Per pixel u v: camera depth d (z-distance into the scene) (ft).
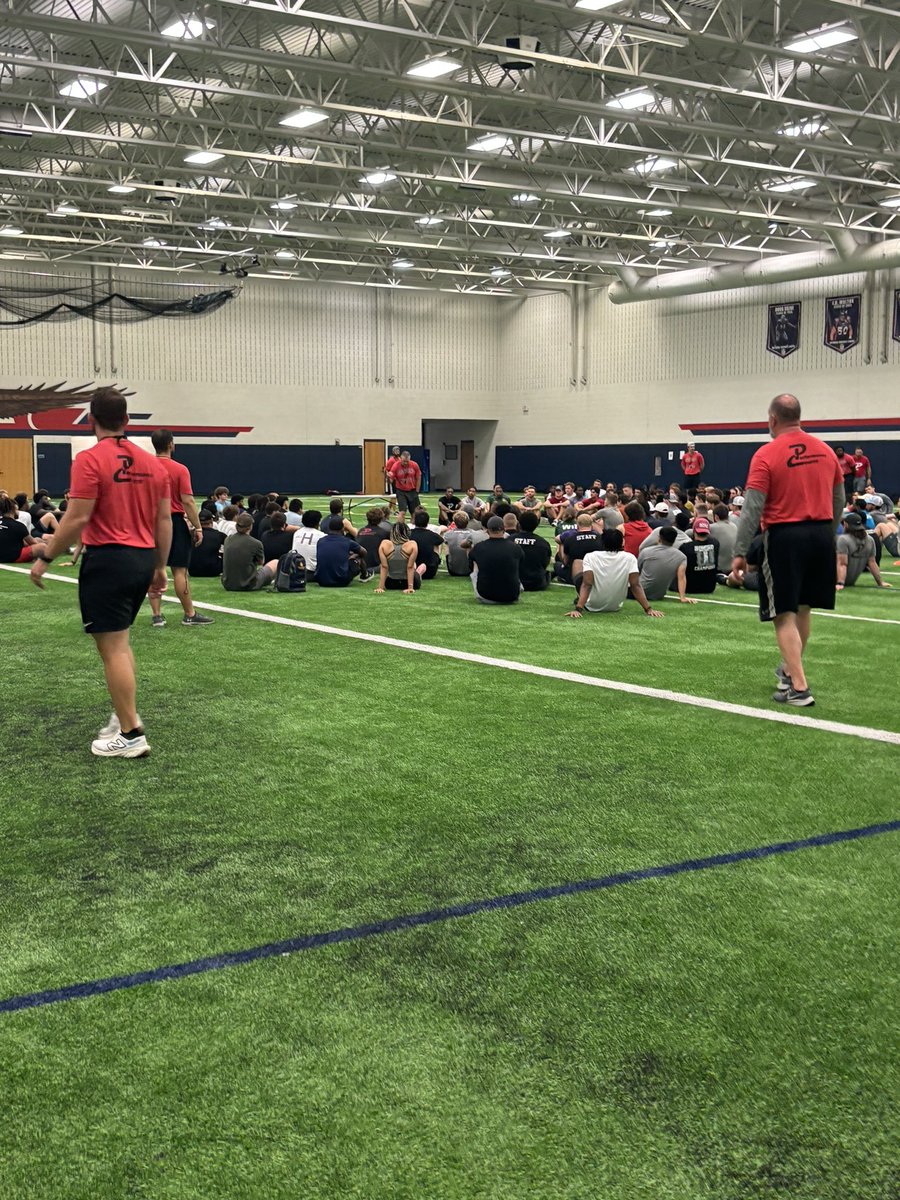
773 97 54.60
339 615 31.12
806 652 25.26
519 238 106.11
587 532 37.45
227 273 110.32
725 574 39.58
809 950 9.59
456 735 17.25
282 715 18.67
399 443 136.56
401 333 135.33
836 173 82.07
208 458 125.39
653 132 75.20
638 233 103.76
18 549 44.55
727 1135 6.97
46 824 13.07
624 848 12.18
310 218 98.63
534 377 136.87
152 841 12.48
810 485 18.49
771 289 107.45
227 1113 7.19
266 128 66.64
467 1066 7.75
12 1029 8.23
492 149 71.97
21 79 64.64
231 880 11.28
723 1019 8.41
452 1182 6.52
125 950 9.62
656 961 9.39
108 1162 6.70
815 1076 7.63
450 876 11.39
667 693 20.45
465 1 52.16
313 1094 7.41
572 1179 6.55
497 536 33.42
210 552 41.06
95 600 15.25
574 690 20.71
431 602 34.24
